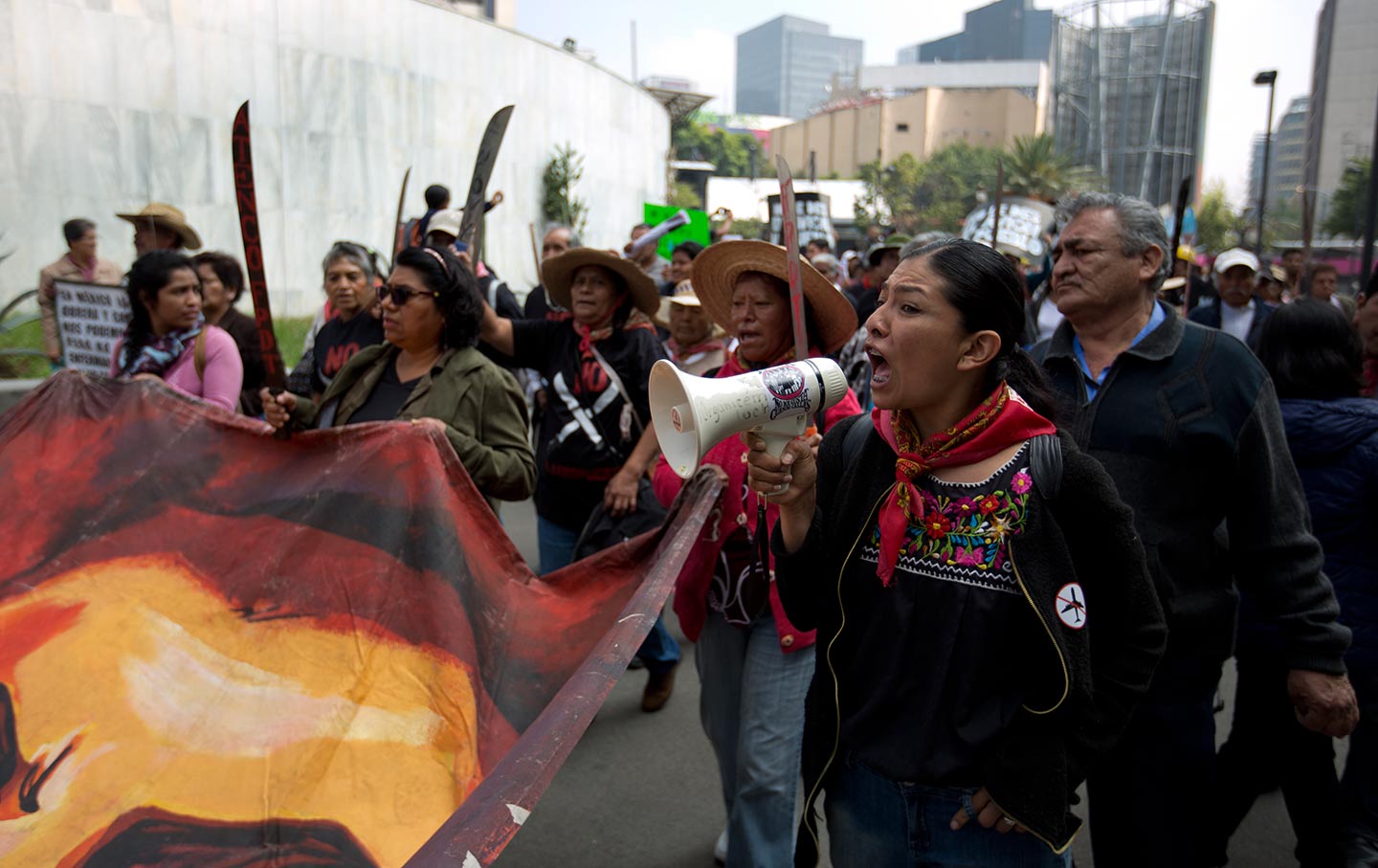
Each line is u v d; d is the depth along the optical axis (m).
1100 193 2.46
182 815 1.78
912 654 1.65
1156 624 1.63
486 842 1.13
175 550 2.27
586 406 3.82
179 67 13.23
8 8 8.01
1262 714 2.87
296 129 16.31
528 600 2.40
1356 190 35.53
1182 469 2.28
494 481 2.83
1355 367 2.89
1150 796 2.33
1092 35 74.38
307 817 1.81
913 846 1.71
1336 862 2.76
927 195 85.88
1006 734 1.58
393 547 2.26
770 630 2.50
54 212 8.28
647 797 3.51
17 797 1.77
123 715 1.93
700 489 2.50
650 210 10.34
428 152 19.84
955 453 1.59
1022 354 1.70
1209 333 2.35
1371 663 2.76
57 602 2.12
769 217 9.85
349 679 2.09
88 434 2.49
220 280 4.67
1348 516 2.81
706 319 4.62
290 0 15.98
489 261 22.36
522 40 22.72
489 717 2.08
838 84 134.62
